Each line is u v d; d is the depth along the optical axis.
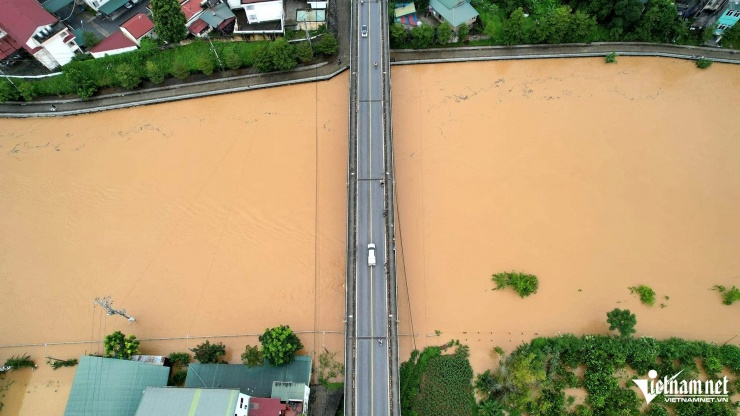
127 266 81.19
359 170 81.94
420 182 87.19
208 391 61.44
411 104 96.50
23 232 85.06
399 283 77.94
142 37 99.88
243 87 99.75
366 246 76.00
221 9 102.19
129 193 88.31
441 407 68.19
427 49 102.88
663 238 81.12
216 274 80.00
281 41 97.00
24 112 98.75
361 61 93.12
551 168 88.44
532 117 94.56
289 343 68.38
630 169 88.12
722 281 77.31
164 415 59.78
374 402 64.88
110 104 99.38
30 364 73.88
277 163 90.38
